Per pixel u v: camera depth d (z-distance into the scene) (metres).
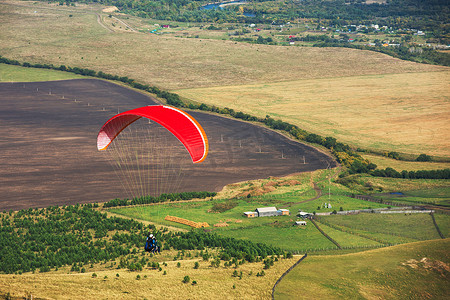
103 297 56.16
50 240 86.62
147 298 57.06
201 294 59.94
